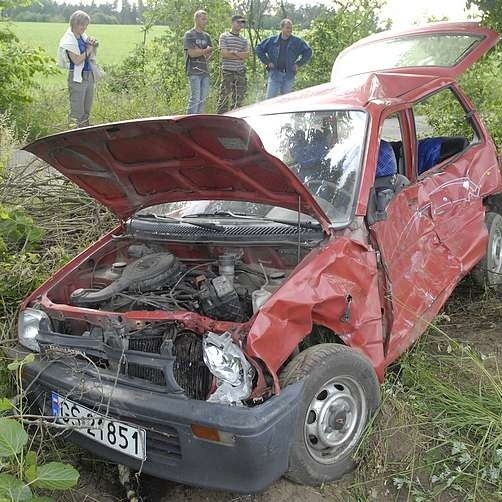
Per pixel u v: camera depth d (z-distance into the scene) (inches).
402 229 165.2
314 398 129.0
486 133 222.2
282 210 157.8
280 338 124.3
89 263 164.2
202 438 115.8
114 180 159.8
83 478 143.6
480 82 295.7
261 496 130.6
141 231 165.9
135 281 148.4
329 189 156.6
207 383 126.7
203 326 126.3
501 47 252.5
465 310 211.9
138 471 129.4
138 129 133.8
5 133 248.7
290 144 170.2
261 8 599.5
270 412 116.6
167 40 589.9
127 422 123.2
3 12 418.9
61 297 155.9
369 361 140.3
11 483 103.0
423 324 168.2
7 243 209.0
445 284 180.1
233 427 112.5
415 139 184.4
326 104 175.2
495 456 132.3
